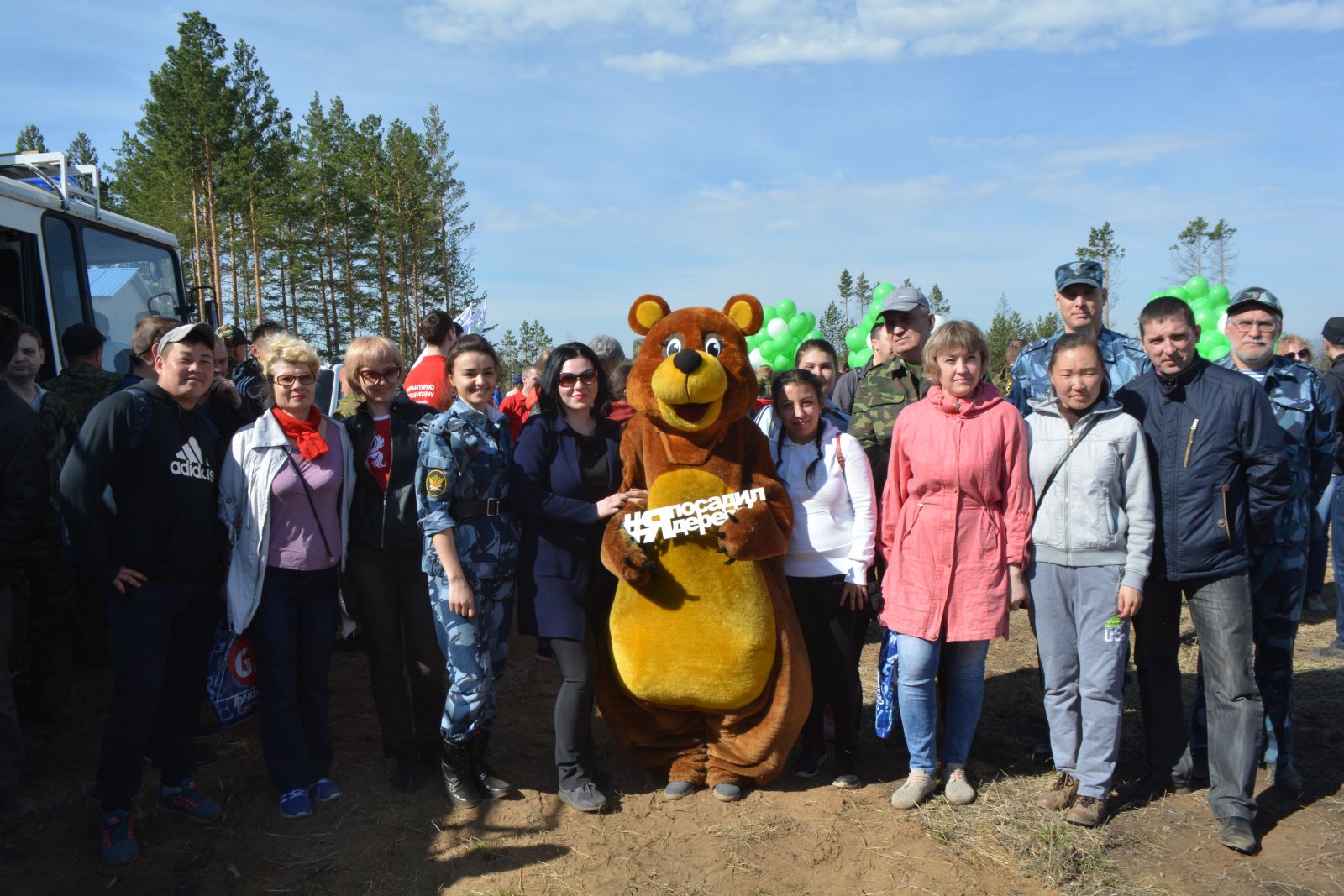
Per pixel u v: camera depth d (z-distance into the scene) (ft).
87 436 11.14
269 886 11.14
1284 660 13.69
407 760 13.57
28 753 14.56
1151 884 11.32
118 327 21.49
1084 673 12.79
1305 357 25.79
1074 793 13.14
